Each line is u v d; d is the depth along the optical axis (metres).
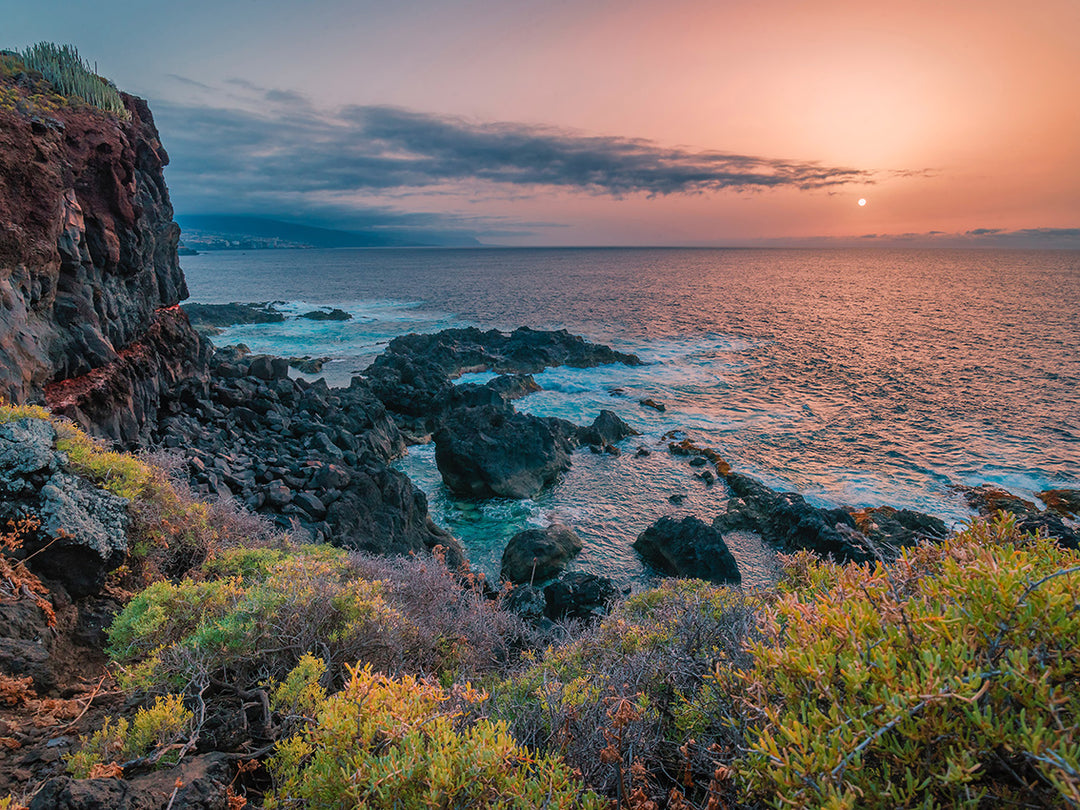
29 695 4.05
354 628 4.86
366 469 18.83
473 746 2.71
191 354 19.86
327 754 2.78
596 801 2.62
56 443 6.64
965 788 1.81
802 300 114.31
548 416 37.25
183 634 4.78
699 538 20.47
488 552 22.22
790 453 32.34
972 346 64.56
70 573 5.36
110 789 2.77
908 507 25.89
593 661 5.12
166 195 19.45
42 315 11.87
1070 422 37.53
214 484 13.81
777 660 2.48
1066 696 1.83
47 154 11.89
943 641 2.21
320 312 84.06
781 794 2.01
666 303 108.25
